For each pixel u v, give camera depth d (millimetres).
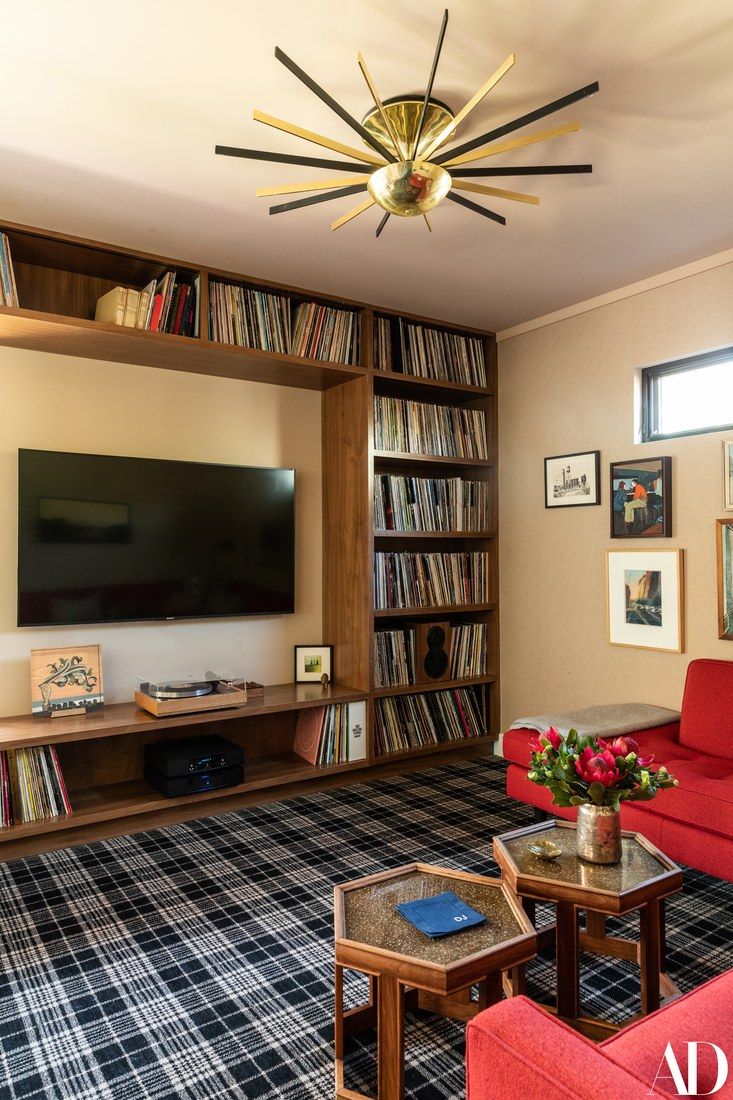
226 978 2123
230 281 3619
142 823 3336
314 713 3924
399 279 3668
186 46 1944
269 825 3340
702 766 2832
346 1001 1992
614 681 3885
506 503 4547
